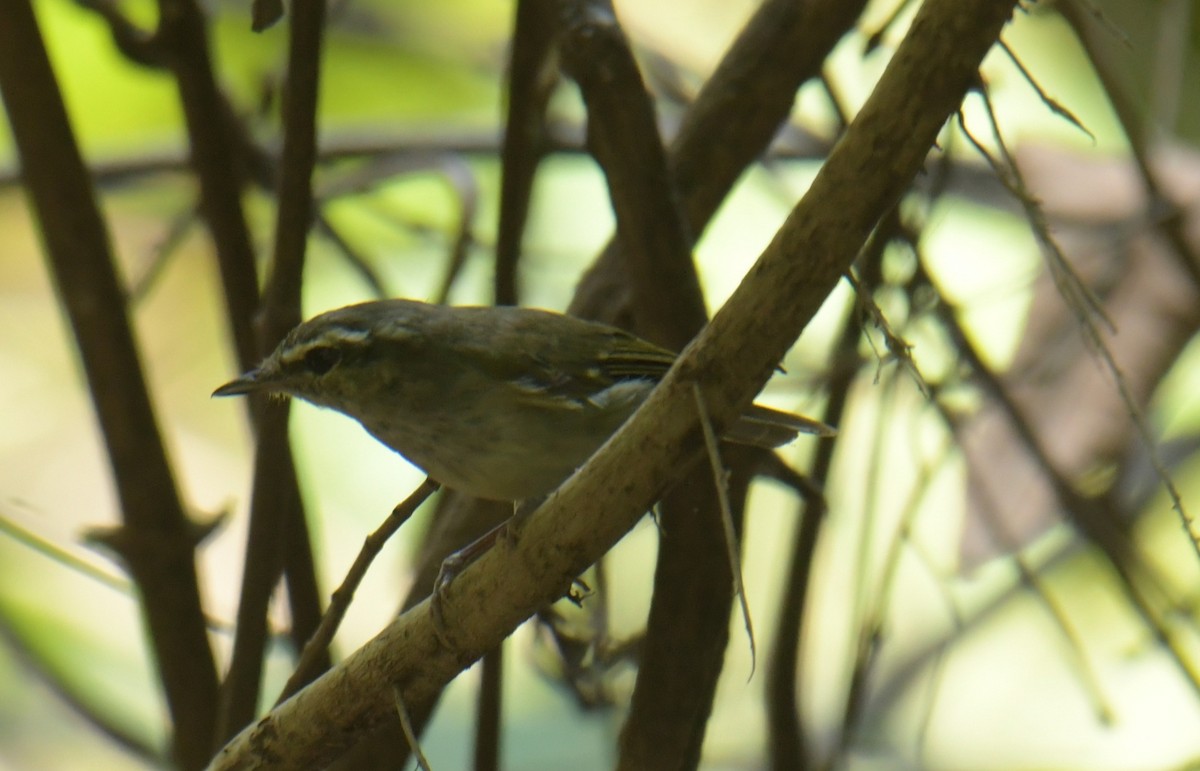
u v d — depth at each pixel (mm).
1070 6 9984
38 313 16000
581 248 13969
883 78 5039
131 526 8930
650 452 5699
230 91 11758
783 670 9281
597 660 9062
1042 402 9930
